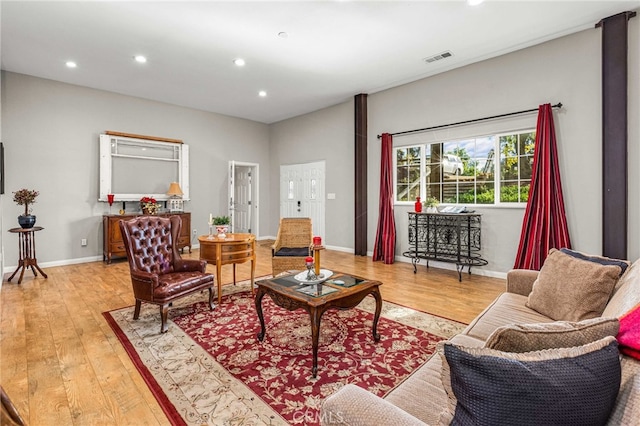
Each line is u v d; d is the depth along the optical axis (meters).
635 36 3.24
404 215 5.36
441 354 0.84
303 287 2.31
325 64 4.46
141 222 3.04
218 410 1.69
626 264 1.79
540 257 3.82
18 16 3.23
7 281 4.12
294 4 3.07
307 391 1.84
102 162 5.38
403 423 0.86
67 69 4.57
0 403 0.77
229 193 7.07
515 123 4.15
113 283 4.06
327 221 6.72
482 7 3.14
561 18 3.35
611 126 3.35
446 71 4.75
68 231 5.16
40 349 2.33
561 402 0.73
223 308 3.19
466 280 4.23
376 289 2.41
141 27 3.46
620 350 0.96
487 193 4.51
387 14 3.25
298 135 7.28
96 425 1.58
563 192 3.77
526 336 0.87
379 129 5.66
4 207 4.59
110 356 2.24
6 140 4.61
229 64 4.43
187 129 6.54
